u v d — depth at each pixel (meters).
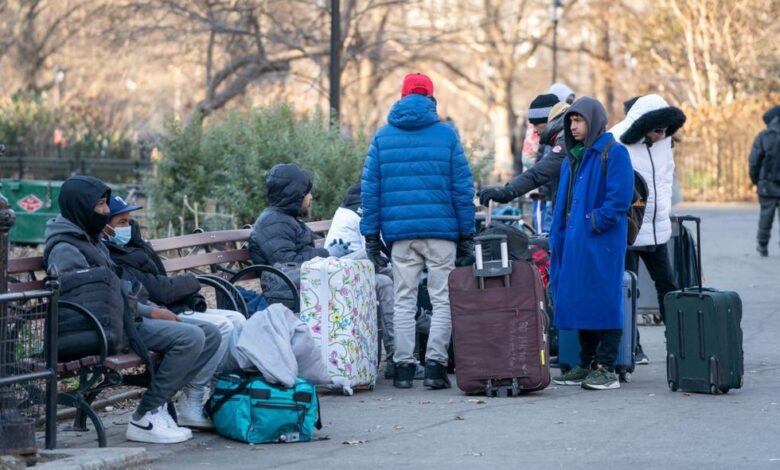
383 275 16.16
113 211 12.90
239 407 11.97
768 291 24.69
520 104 117.00
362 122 28.33
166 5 47.66
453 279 14.34
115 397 14.02
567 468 10.63
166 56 50.69
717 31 68.81
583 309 14.38
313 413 12.08
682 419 12.68
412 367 15.18
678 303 14.20
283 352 12.09
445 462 10.95
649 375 15.74
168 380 11.84
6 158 55.44
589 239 14.42
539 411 13.29
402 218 14.86
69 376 11.40
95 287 11.42
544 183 15.77
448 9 60.75
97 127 67.62
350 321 14.56
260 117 27.70
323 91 48.62
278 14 49.28
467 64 90.81
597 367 14.66
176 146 28.39
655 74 76.06
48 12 74.50
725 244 36.28
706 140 61.59
